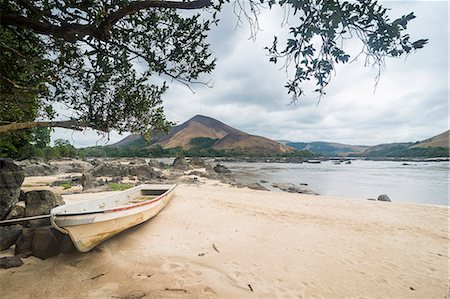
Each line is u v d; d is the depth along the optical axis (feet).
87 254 17.67
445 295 14.25
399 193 70.85
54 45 13.41
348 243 22.50
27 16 11.24
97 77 14.61
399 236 24.89
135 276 15.46
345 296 14.02
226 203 38.99
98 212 17.01
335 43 5.43
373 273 16.81
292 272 16.62
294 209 36.78
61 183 66.28
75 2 9.52
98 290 13.82
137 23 11.99
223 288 14.44
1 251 17.49
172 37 13.42
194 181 80.74
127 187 59.47
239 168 193.77
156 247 20.38
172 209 33.14
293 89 5.95
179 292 13.87
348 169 184.03
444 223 30.30
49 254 17.03
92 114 17.35
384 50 5.26
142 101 17.66
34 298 12.87
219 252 19.58
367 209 38.01
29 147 124.88
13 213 21.65
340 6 4.95
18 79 14.07
